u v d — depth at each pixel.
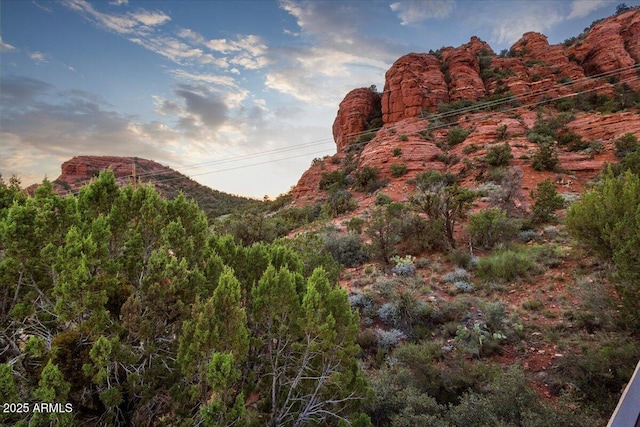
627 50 58.97
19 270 4.14
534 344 7.73
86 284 3.79
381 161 40.78
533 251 13.17
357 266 15.13
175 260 4.68
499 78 57.69
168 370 4.47
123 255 5.07
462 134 42.53
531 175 28.86
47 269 4.44
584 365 6.02
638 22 60.38
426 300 10.44
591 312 8.08
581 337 7.45
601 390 5.57
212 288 5.45
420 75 58.94
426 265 13.91
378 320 9.85
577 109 46.84
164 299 4.42
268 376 5.46
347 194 35.69
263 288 5.07
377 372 7.04
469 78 57.81
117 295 4.55
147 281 4.56
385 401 5.75
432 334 8.77
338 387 5.21
